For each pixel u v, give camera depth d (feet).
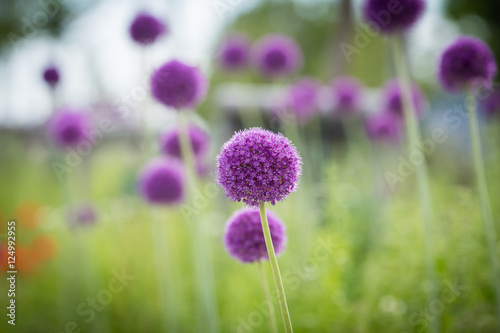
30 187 9.16
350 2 8.75
